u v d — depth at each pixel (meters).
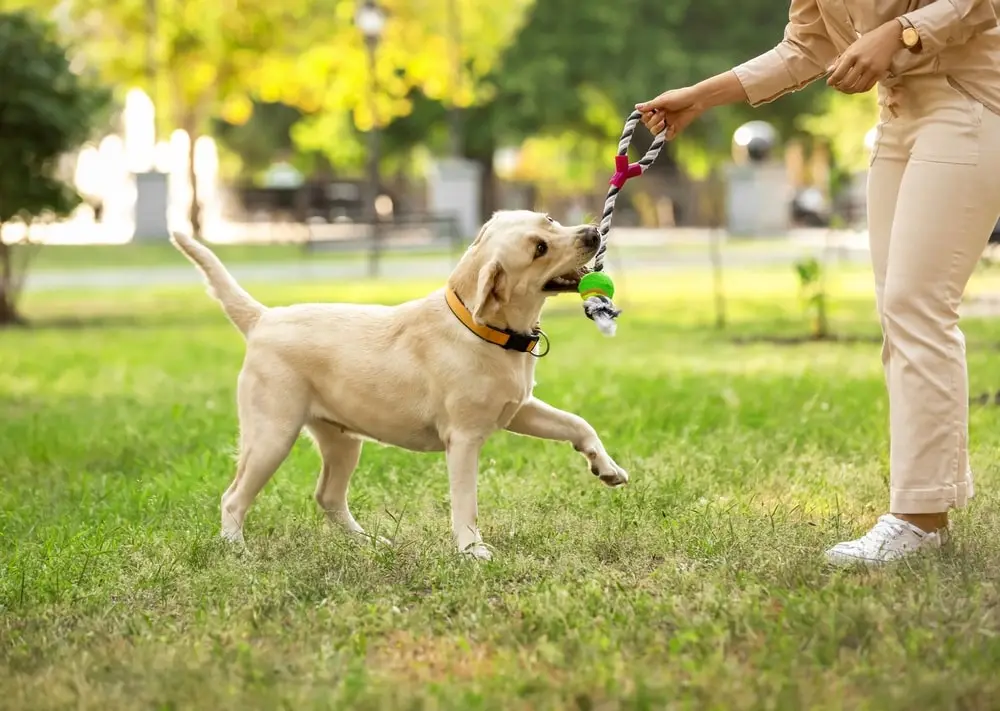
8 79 17.34
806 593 4.46
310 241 31.34
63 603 4.88
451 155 42.47
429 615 4.54
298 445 8.11
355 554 5.39
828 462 7.09
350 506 6.50
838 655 3.94
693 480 6.68
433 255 30.56
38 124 17.53
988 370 10.80
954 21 4.77
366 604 4.66
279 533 5.96
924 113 4.98
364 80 38.28
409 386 5.55
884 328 5.23
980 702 3.52
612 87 43.16
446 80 39.09
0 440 8.89
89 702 3.79
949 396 4.96
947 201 4.90
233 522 5.83
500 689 3.74
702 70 42.91
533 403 5.70
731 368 11.82
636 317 17.22
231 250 32.41
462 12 38.69
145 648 4.23
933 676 3.64
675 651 3.98
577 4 42.72
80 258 30.91
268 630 4.39
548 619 4.30
